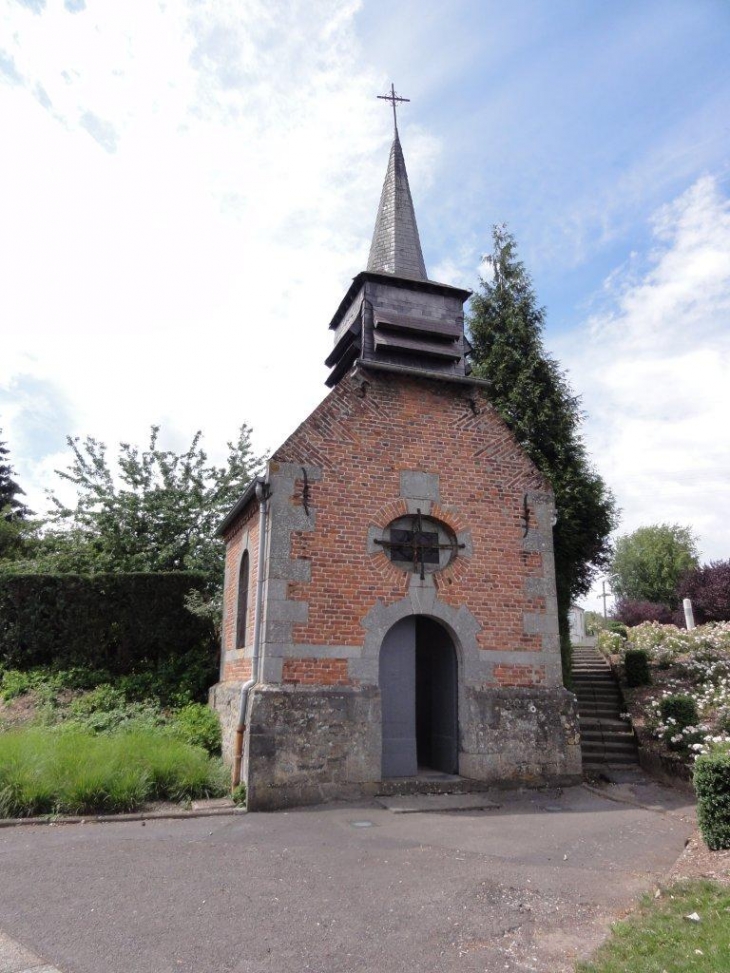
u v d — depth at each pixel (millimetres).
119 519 21453
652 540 49500
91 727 12531
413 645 11383
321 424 11312
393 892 6211
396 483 11531
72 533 21594
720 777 7281
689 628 23422
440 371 13047
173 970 4715
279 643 10188
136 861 6895
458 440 12188
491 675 11328
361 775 10047
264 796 9422
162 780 9703
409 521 11578
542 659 11703
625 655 16672
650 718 13539
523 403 16391
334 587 10688
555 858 7297
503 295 17984
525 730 11148
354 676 10453
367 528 11141
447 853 7395
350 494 11180
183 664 15602
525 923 5617
